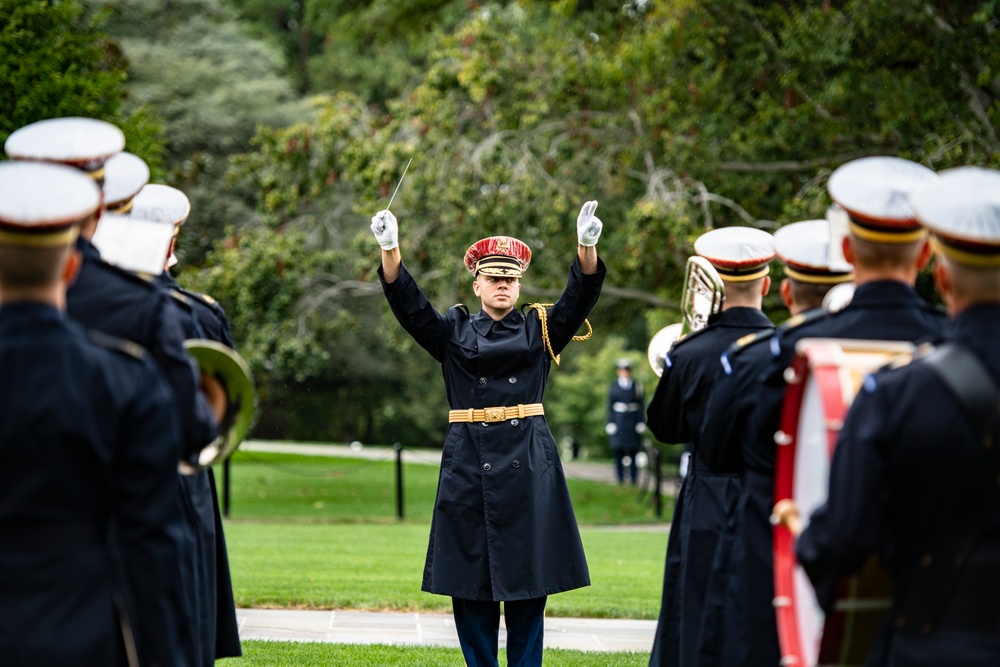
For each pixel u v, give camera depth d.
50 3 26.91
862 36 36.59
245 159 51.66
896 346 8.34
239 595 20.34
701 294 13.19
